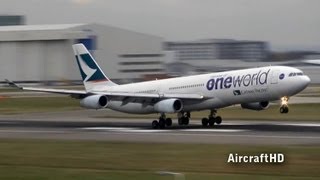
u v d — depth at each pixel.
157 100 186.88
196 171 96.81
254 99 178.00
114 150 122.88
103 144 133.88
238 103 182.38
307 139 138.12
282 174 92.75
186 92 187.38
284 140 136.50
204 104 184.25
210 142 134.75
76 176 92.56
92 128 185.62
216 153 114.75
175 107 182.75
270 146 123.62
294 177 89.44
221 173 94.38
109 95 186.50
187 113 192.38
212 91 181.88
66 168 101.12
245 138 142.50
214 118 188.50
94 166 103.12
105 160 109.50
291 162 102.94
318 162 102.56
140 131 171.25
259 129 168.38
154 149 123.25
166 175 90.00
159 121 182.88
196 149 121.62
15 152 123.81
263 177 89.69
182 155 113.81
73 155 116.94
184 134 157.62
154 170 98.06
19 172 97.56
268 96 175.50
